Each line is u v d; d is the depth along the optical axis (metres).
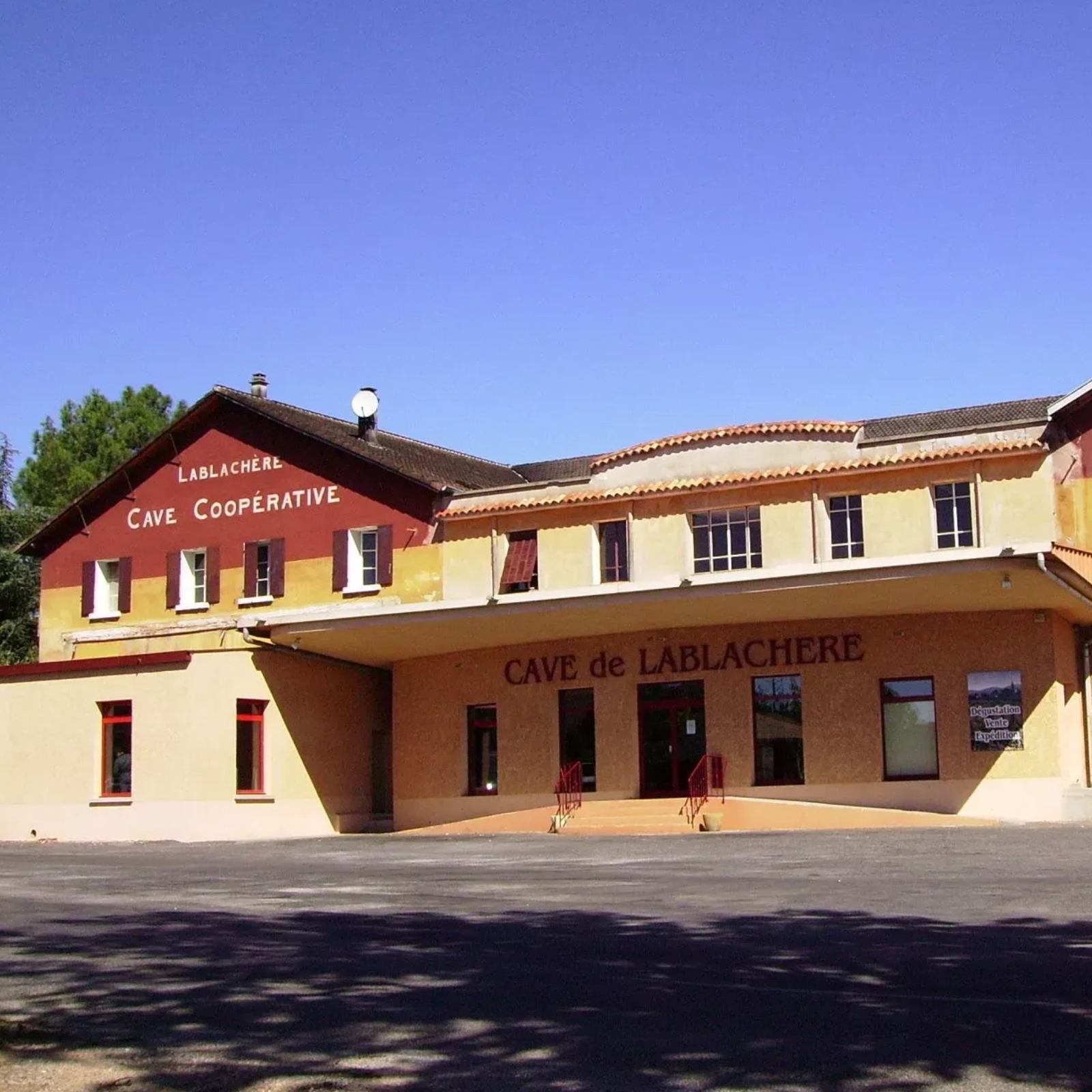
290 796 36.03
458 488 39.47
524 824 34.19
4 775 36.47
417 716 38.31
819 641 33.62
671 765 35.03
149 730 35.00
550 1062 8.03
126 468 43.81
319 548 40.81
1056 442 32.09
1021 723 31.39
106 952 12.71
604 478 36.94
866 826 30.33
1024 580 28.50
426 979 10.80
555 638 36.44
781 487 34.50
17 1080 8.11
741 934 12.68
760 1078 7.51
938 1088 7.23
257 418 42.41
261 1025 9.32
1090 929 12.22
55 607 44.75
